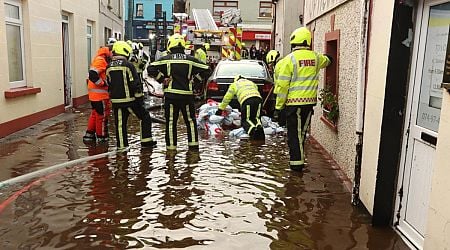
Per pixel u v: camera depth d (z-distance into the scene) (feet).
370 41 15.02
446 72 9.75
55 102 35.88
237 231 13.56
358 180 15.74
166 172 19.76
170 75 23.65
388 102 13.19
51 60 34.76
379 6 14.11
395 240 12.98
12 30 28.78
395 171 13.53
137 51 39.60
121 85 23.31
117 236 13.14
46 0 33.40
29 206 15.42
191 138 24.36
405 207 13.16
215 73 38.70
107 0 58.85
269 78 37.83
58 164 20.71
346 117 18.99
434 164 10.94
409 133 13.01
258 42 108.06
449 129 9.51
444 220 9.55
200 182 18.35
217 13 116.16
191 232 13.47
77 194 16.72
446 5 11.16
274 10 65.10
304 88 19.79
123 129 23.86
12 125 27.76
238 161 21.91
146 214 14.85
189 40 60.44
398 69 13.02
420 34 12.55
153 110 40.91
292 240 12.92
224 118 31.14
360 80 15.51
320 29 25.96
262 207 15.60
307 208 15.53
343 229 13.73
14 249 12.23
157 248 12.36
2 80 26.16
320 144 25.46
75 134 28.22
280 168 20.68
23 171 19.63
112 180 18.51
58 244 12.58
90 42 49.90
